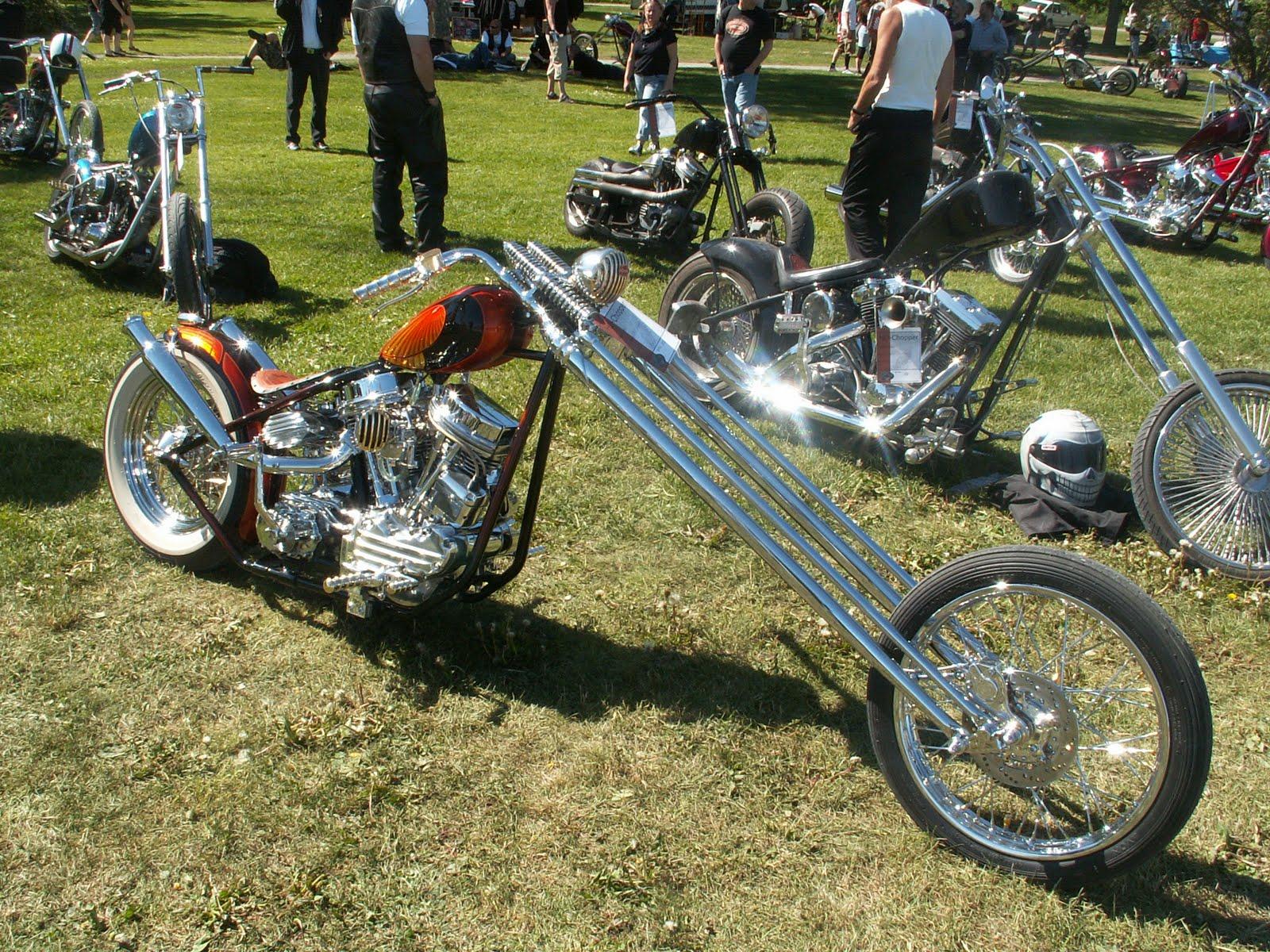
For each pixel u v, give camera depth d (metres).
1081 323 7.17
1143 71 29.31
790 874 2.62
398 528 3.13
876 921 2.49
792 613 3.77
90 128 7.64
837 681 3.39
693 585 3.93
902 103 5.80
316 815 2.76
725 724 3.15
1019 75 26.00
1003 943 2.44
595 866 2.62
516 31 26.41
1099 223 4.30
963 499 4.74
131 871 2.56
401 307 6.76
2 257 7.43
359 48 7.38
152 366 3.51
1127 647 2.41
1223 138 9.54
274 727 3.06
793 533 2.81
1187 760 2.33
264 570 3.50
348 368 3.35
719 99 18.70
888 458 4.95
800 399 4.90
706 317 5.25
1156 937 2.46
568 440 5.01
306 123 13.97
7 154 10.85
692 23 34.75
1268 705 3.36
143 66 18.27
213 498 3.74
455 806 2.80
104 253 6.83
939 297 4.54
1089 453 4.58
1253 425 4.26
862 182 6.07
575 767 2.95
